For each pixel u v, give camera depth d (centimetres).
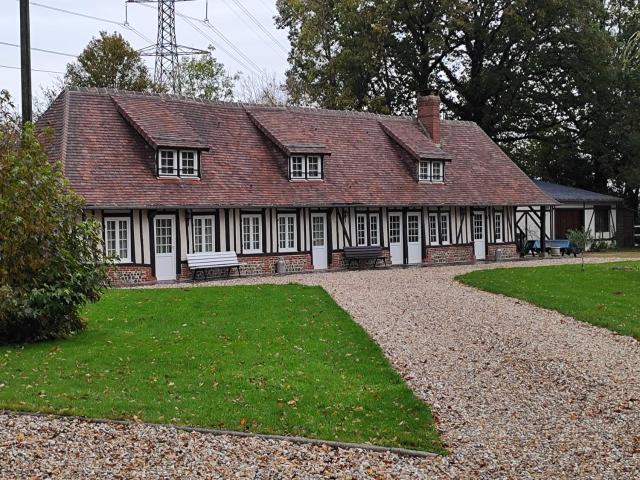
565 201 3841
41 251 1182
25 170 1171
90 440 739
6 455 682
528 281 2097
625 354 1256
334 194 2631
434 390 1022
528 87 4219
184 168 2344
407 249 2859
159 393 931
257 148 2645
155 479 655
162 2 4241
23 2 1717
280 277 2286
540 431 866
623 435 855
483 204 3019
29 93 1733
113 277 2138
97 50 4291
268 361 1127
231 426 820
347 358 1171
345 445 781
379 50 3950
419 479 705
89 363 1066
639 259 2992
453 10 3800
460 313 1590
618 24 3903
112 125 2372
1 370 1002
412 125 3234
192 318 1444
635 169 4056
